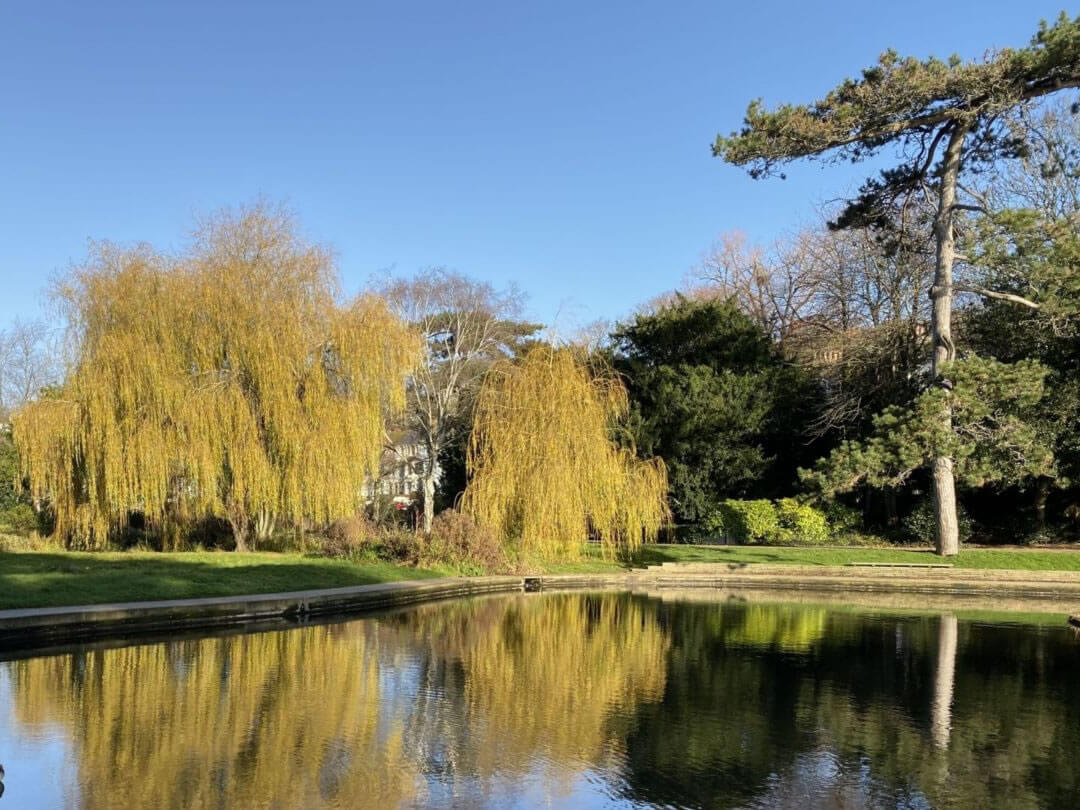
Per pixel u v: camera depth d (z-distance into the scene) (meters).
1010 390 22.95
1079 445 27.39
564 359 23.42
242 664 12.20
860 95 23.14
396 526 29.03
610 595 23.25
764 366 35.47
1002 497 33.75
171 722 9.07
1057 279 22.45
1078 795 7.27
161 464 21.30
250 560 21.81
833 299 37.50
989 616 19.11
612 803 6.95
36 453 21.47
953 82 22.70
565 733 8.94
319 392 23.44
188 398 21.92
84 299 22.14
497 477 22.80
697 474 34.03
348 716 9.45
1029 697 10.85
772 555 28.92
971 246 23.28
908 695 10.93
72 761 7.78
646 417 34.91
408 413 39.59
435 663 12.57
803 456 36.03
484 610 19.23
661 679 11.70
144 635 14.55
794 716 9.80
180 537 25.72
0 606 14.00
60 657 12.56
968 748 8.62
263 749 8.20
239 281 23.53
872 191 28.14
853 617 18.73
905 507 35.31
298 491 22.70
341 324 24.11
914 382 31.39
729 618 18.36
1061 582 25.25
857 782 7.55
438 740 8.60
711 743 8.70
